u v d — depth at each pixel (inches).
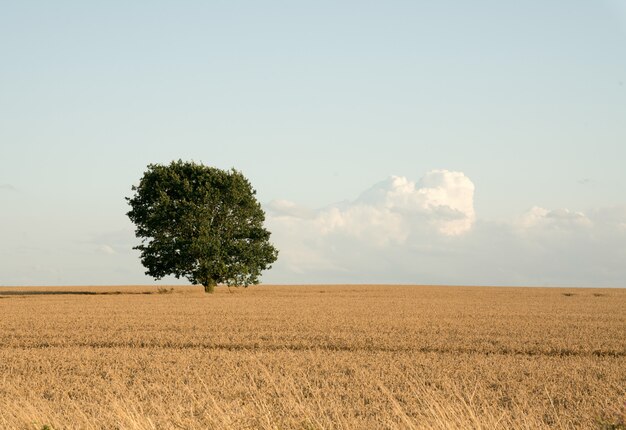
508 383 784.9
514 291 3784.5
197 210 2751.0
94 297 2763.3
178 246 2721.5
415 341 1206.3
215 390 735.7
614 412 397.4
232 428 473.4
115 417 558.9
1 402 649.6
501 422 512.7
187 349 1112.8
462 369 882.8
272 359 976.3
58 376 850.1
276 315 1776.6
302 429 486.9
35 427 480.7
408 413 605.9
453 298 2810.0
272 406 611.5
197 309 2010.3
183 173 2910.9
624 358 1022.4
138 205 2893.7
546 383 784.3
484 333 1338.6
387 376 826.8
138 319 1657.2
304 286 4638.3
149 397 695.7
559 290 4037.9
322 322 1565.0
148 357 1000.2
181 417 535.8
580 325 1514.5
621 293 3476.9
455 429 430.3
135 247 2839.6
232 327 1449.3
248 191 2925.7
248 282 2864.2
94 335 1314.0
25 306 2167.8
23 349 1124.5
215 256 2726.4
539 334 1323.8
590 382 789.2
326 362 938.7
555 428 549.6
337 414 590.2
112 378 831.1
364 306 2175.2
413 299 2691.9
